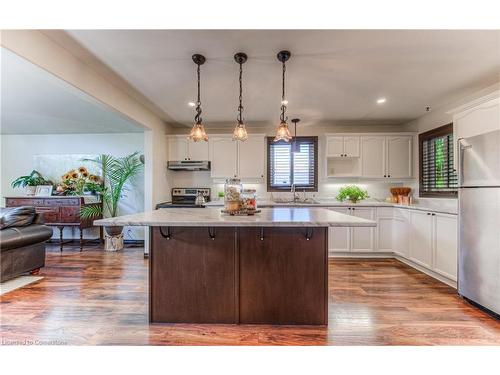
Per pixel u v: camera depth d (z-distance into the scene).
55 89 3.17
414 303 2.61
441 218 3.15
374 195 4.99
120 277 3.34
